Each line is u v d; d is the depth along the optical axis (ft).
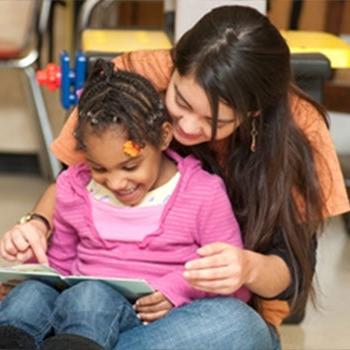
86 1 9.25
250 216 4.79
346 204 5.03
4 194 10.32
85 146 4.52
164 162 4.87
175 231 4.69
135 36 7.57
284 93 4.57
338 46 7.08
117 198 4.79
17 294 4.47
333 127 9.62
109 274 4.71
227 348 4.35
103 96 4.49
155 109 4.54
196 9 6.20
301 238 4.78
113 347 4.25
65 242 5.03
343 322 7.39
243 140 4.76
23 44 9.02
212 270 4.03
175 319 4.37
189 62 4.26
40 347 4.04
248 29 4.32
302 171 4.75
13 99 10.63
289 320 7.21
